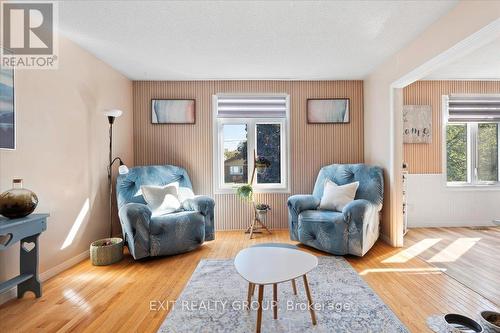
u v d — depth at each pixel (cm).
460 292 198
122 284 215
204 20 219
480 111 391
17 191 174
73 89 255
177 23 223
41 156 217
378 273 231
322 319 164
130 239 259
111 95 320
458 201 391
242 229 378
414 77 263
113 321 165
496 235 344
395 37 251
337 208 300
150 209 288
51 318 168
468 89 390
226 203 378
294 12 208
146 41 255
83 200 270
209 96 376
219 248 304
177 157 376
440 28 218
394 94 298
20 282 178
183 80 374
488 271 235
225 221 378
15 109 193
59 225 238
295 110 379
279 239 336
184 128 375
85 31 235
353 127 381
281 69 334
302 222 290
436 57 224
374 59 305
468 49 196
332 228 268
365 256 272
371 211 275
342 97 381
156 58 296
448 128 398
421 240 324
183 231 277
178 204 308
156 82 374
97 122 293
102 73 302
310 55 292
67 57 246
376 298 189
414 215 388
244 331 154
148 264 258
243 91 378
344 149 380
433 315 168
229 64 316
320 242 276
